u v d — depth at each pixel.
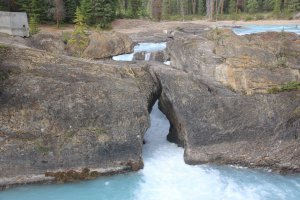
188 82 22.31
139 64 25.52
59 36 35.28
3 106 19.66
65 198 18.20
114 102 20.84
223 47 23.47
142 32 46.03
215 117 21.31
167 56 30.88
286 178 19.89
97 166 19.83
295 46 23.72
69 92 20.55
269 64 22.44
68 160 19.50
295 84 21.86
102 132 20.12
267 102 21.41
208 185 19.27
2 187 18.58
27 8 48.34
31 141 19.25
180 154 22.02
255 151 20.70
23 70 20.73
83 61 22.48
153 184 19.39
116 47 35.22
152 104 24.06
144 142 23.44
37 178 19.05
